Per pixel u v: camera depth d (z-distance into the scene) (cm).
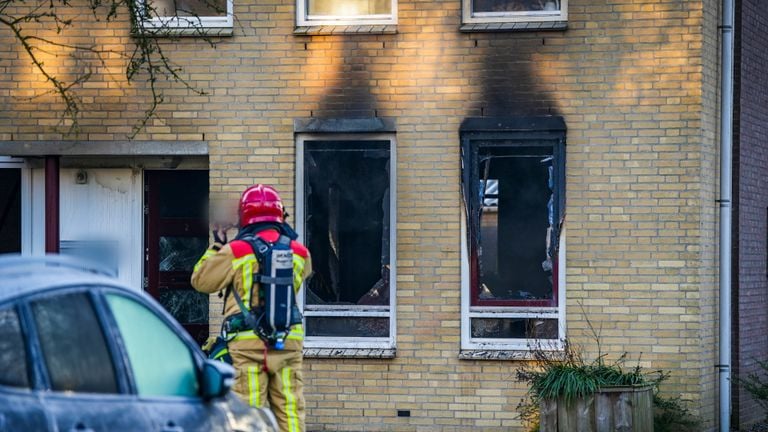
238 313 865
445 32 1302
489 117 1296
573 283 1288
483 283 1309
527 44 1293
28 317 495
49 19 1323
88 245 1388
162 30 1315
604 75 1283
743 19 1443
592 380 1085
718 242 1333
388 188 1327
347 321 1328
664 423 1222
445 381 1299
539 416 1177
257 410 680
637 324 1278
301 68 1314
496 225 1308
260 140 1316
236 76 1318
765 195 1550
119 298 567
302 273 896
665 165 1278
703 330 1290
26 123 1327
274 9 1314
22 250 1378
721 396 1327
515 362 1288
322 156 1332
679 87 1277
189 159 1373
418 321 1304
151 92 1320
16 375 480
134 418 535
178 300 1410
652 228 1278
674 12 1278
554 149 1296
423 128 1304
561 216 1288
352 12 1321
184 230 1408
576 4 1284
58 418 486
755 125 1501
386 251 1328
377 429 1305
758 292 1522
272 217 891
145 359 568
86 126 1323
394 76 1307
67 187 1384
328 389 1312
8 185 1402
